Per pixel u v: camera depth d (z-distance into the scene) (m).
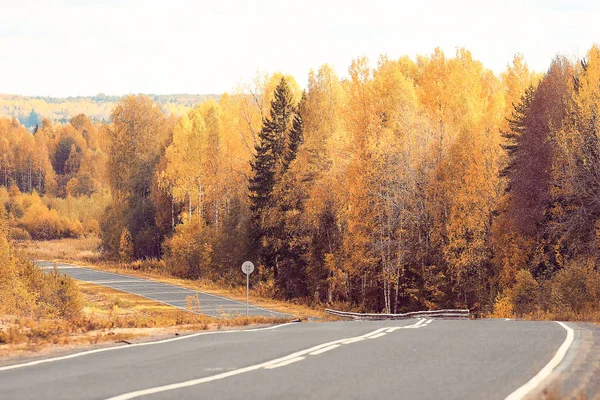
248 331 17.56
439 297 52.44
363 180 53.50
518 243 50.75
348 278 58.69
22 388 8.21
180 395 7.70
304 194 63.22
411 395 7.80
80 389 8.10
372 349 12.23
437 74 69.75
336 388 8.23
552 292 37.34
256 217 70.19
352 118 58.78
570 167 45.56
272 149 70.31
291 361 10.61
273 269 70.69
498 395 7.82
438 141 57.06
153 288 67.44
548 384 8.60
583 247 46.16
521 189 50.12
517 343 13.23
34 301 32.66
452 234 51.09
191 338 15.03
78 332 17.33
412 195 55.34
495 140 56.03
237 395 7.73
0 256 35.50
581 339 13.98
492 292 50.44
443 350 12.10
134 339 14.98
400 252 53.19
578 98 46.16
